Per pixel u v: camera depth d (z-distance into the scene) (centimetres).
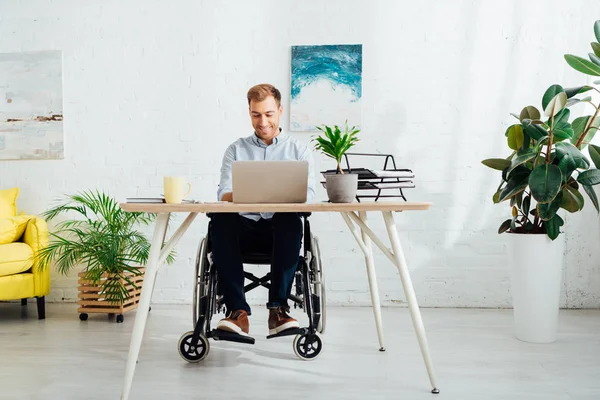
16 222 304
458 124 325
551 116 230
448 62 326
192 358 209
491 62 323
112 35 340
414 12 327
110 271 293
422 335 176
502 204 323
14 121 347
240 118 335
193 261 336
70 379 190
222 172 242
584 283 320
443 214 327
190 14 336
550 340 242
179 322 284
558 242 241
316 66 328
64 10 343
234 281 201
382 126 328
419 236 328
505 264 323
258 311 315
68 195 343
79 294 292
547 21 319
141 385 183
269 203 163
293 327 203
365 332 261
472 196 325
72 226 343
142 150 340
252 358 216
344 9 329
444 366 205
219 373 196
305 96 328
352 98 326
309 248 215
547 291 240
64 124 344
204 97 337
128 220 312
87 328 272
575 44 318
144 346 235
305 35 331
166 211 160
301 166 162
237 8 334
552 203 233
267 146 243
